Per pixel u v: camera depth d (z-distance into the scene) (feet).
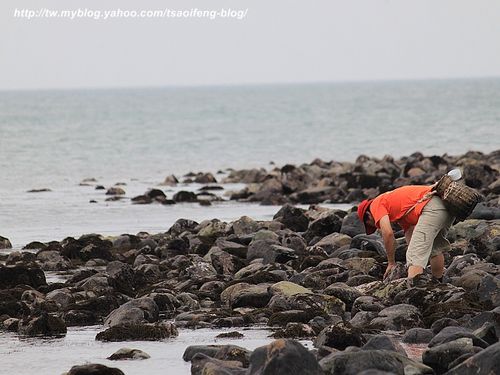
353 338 127.54
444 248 170.50
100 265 221.66
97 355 133.28
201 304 168.66
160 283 189.67
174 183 481.05
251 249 210.79
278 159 653.30
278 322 150.20
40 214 344.28
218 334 144.46
